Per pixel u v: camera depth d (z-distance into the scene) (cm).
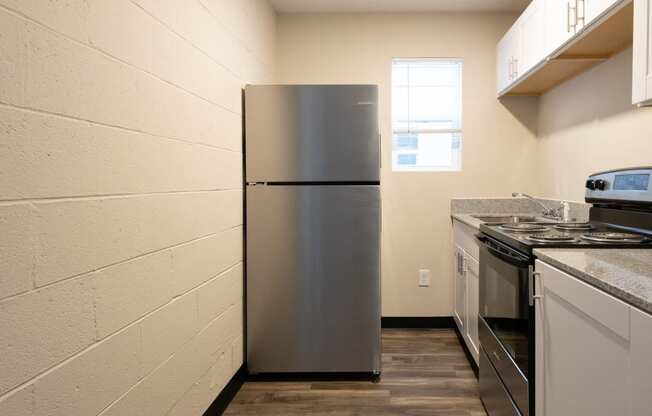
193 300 177
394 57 341
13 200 87
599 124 244
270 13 322
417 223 344
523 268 158
